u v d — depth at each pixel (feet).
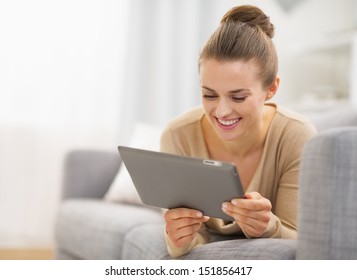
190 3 18.33
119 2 17.62
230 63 5.75
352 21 18.75
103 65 17.46
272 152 6.87
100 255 9.77
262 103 6.24
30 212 16.94
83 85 17.29
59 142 17.11
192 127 7.28
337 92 17.49
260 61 5.95
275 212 6.81
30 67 16.72
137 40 17.67
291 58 18.67
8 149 16.65
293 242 5.45
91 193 13.10
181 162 5.19
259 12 6.42
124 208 11.25
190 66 18.30
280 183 6.85
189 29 18.31
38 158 16.94
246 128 6.13
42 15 16.81
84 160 13.15
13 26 16.52
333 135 4.65
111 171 13.41
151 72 17.92
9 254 16.30
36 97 16.84
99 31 17.43
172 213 5.93
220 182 5.11
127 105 17.54
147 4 17.87
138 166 5.69
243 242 5.70
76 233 10.91
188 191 5.53
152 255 7.32
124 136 17.47
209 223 7.46
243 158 7.06
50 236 17.11
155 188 5.83
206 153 7.16
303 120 7.01
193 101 18.38
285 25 18.75
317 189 4.68
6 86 16.52
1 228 16.70
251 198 5.46
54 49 16.97
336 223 4.58
